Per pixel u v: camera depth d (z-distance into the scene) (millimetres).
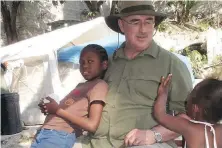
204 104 2154
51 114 2576
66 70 9312
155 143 2289
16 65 9352
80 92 2539
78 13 17547
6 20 15492
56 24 16422
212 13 15469
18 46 7410
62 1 16953
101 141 2475
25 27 16438
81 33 7875
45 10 16562
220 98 2135
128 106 2418
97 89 2459
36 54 7328
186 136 2199
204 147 2154
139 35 2424
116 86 2482
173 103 2398
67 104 2514
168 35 14180
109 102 2461
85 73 2582
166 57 2443
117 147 2412
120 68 2535
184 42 14078
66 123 2529
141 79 2408
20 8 16344
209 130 2156
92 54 2566
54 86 8625
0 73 9609
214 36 13125
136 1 2428
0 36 15594
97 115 2393
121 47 2633
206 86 2172
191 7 15156
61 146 2484
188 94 2342
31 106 10008
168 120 2238
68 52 8125
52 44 7426
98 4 16781
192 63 11867
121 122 2416
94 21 8383
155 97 2393
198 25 14867
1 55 7133
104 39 7145
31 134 8906
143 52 2455
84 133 2758
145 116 2391
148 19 2436
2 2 15336
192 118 2244
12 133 9227
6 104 9188
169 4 15422
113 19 2691
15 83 9828
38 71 9758
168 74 2387
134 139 2260
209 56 12766
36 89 9883
